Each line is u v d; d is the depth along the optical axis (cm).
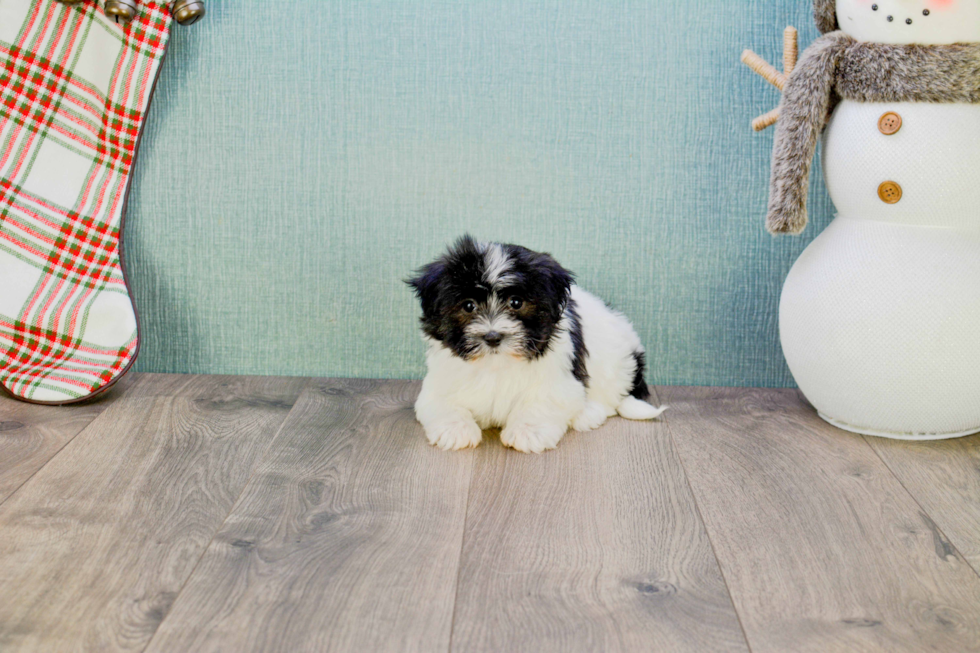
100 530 126
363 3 181
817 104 155
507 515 134
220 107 186
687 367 198
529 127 186
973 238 154
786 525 131
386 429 168
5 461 148
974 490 143
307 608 108
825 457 156
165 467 148
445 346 157
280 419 172
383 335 198
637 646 102
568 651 101
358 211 191
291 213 191
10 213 177
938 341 152
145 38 176
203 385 191
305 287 195
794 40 163
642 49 182
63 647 100
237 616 106
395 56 183
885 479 147
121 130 180
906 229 155
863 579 117
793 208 159
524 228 191
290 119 187
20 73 176
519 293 152
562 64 183
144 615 106
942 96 145
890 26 146
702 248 191
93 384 175
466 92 184
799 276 167
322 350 198
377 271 194
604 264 192
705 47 182
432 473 148
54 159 180
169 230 193
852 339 157
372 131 187
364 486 143
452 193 190
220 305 197
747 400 188
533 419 162
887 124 149
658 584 115
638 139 186
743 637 104
